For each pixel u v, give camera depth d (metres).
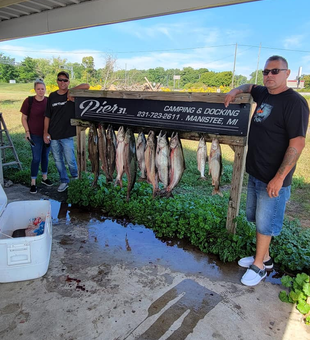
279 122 2.37
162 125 3.48
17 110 14.38
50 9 4.95
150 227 3.66
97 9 4.34
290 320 2.20
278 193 2.45
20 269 2.53
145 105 3.56
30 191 4.83
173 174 3.28
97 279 2.63
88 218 3.92
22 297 2.37
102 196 4.19
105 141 3.83
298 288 2.43
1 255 2.45
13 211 3.21
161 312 2.24
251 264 2.74
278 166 2.45
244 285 2.60
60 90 4.39
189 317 2.19
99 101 4.01
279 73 2.31
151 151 3.36
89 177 4.80
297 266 2.78
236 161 3.02
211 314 2.23
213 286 2.57
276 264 2.97
